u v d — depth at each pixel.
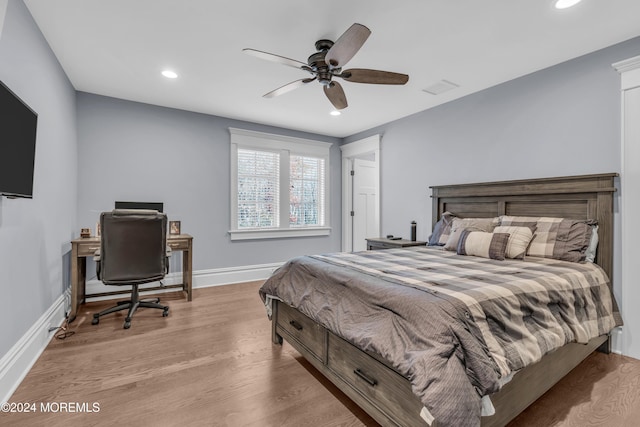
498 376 1.16
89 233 3.14
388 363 1.35
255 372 2.00
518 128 2.88
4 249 1.68
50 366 2.03
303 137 4.88
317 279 2.01
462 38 2.25
